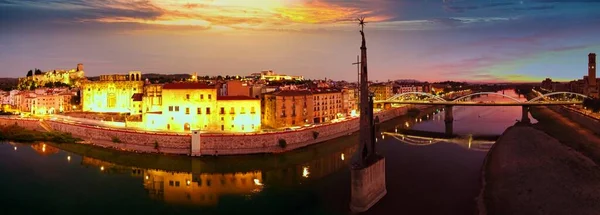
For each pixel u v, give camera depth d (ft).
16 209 264.93
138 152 437.58
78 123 537.24
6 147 470.80
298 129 497.87
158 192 303.27
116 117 628.69
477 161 393.09
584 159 323.16
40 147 470.39
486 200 258.16
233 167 378.94
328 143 517.14
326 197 281.33
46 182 328.29
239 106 496.23
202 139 425.28
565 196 236.43
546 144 385.91
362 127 257.75
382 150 463.01
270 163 395.55
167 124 494.59
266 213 255.50
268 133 447.01
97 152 442.09
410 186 299.99
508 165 323.16
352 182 250.98
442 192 284.61
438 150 462.19
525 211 226.99
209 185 320.91
